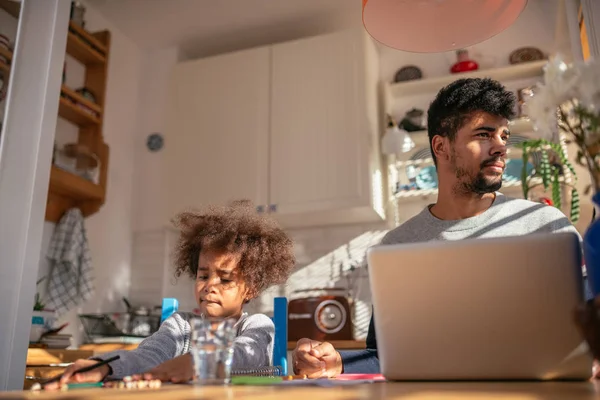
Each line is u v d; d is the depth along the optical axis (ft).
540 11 10.25
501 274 2.50
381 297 2.69
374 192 9.44
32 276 5.22
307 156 9.88
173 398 1.90
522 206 5.01
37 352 6.66
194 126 10.91
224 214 4.81
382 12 5.12
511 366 2.49
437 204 5.36
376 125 10.12
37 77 5.59
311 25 11.15
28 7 5.80
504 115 4.93
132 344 8.85
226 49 12.09
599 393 1.87
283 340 4.48
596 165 2.38
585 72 2.41
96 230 10.28
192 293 11.11
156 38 11.78
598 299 1.86
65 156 9.43
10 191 5.33
